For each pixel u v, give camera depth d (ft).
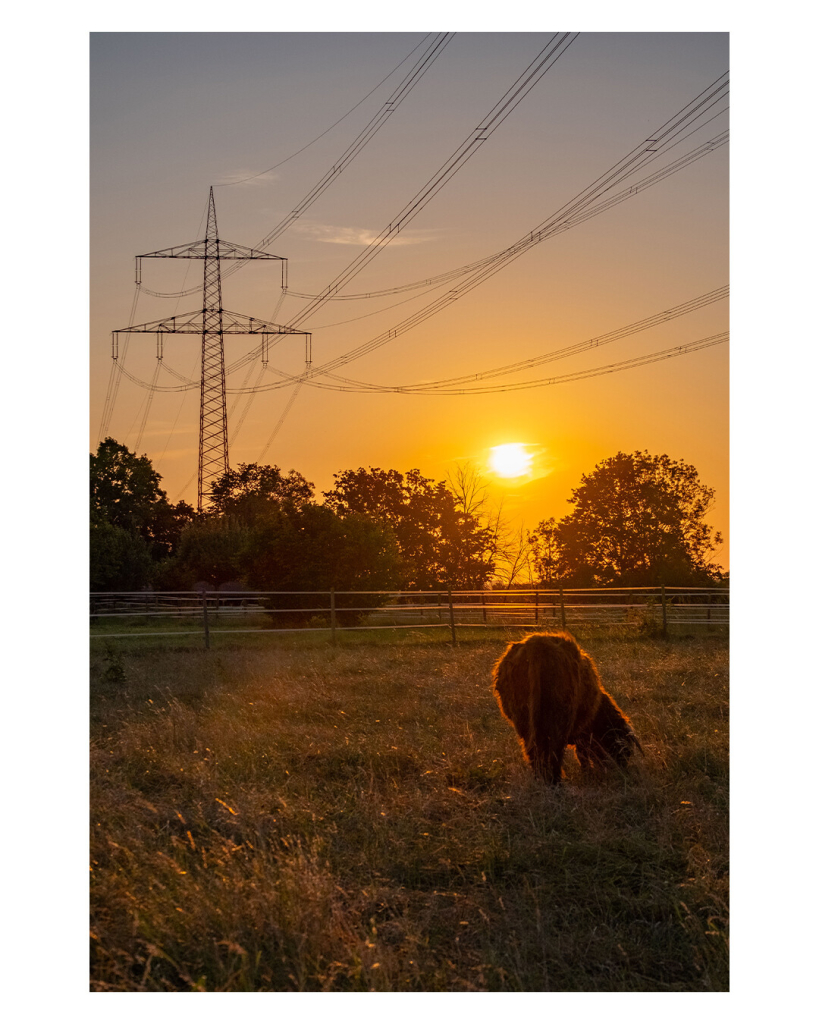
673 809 20.88
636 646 59.11
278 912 14.88
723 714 32.35
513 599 122.72
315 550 88.22
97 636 69.67
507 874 17.52
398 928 14.83
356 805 21.43
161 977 13.70
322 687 37.99
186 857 17.78
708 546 167.02
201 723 30.63
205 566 141.18
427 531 182.91
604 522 166.71
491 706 33.99
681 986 13.84
